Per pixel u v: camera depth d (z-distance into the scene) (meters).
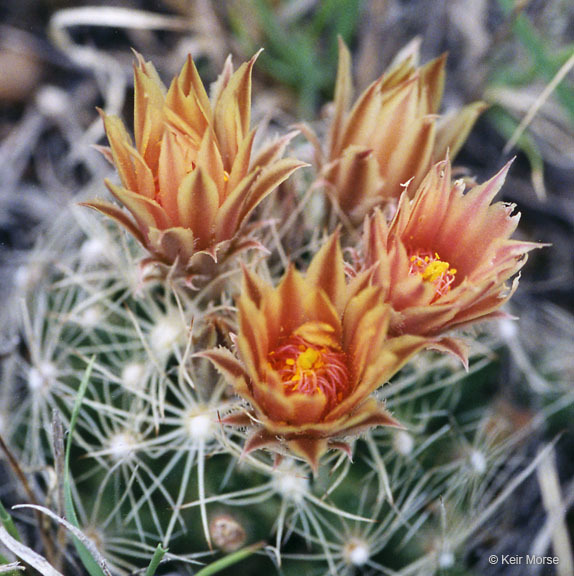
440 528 0.27
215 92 0.25
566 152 0.37
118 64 0.38
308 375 0.23
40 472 0.28
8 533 0.26
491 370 0.29
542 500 0.31
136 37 0.39
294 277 0.23
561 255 0.37
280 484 0.25
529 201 0.37
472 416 0.28
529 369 0.30
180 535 0.26
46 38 0.38
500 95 0.36
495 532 0.30
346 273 0.24
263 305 0.23
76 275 0.28
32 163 0.37
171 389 0.26
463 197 0.24
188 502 0.26
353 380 0.23
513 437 0.30
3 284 0.34
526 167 0.38
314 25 0.36
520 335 0.32
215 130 0.24
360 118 0.26
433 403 0.28
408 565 0.27
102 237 0.28
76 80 0.38
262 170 0.24
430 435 0.27
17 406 0.28
